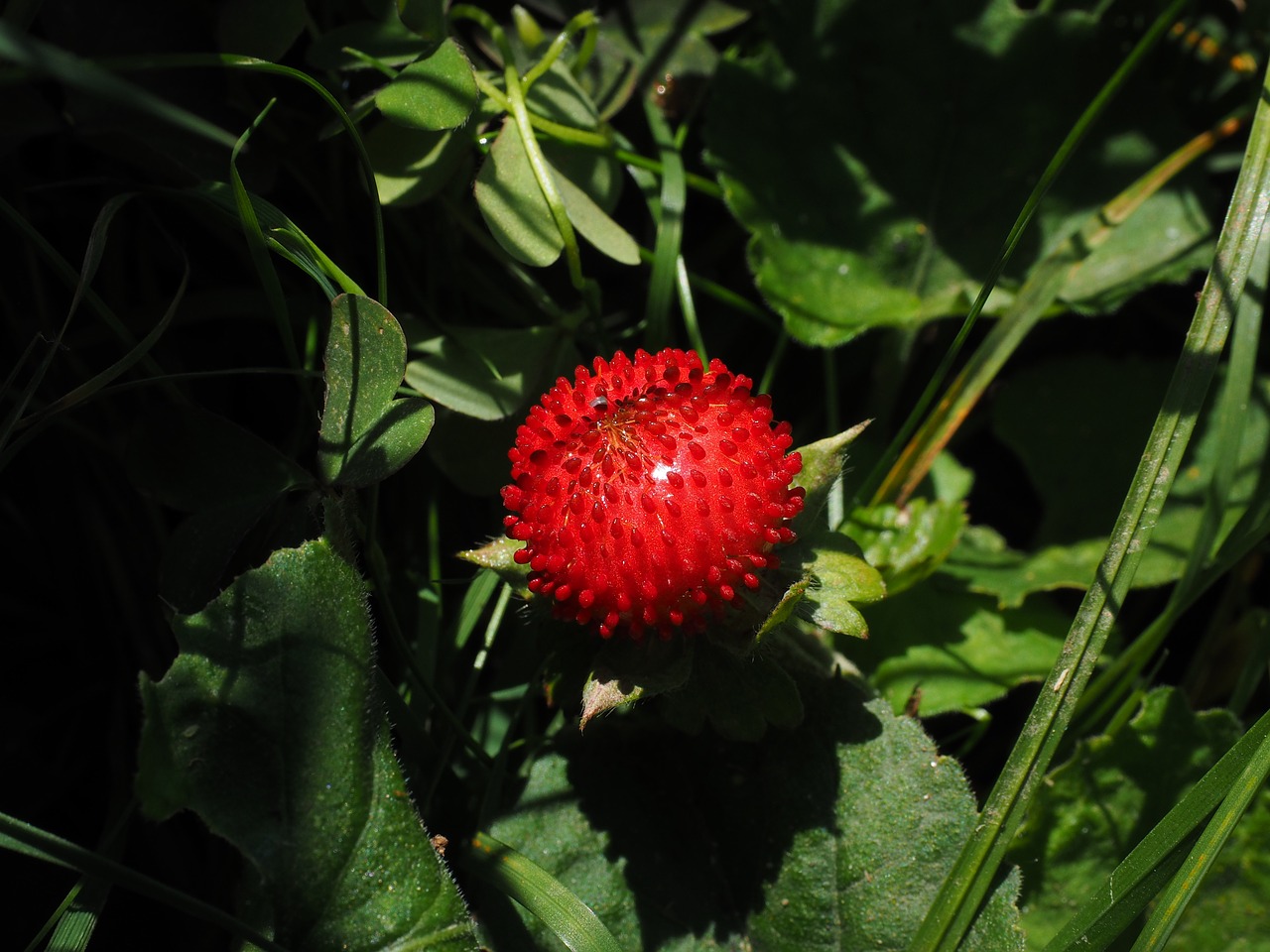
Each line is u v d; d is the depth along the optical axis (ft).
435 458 0.34
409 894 0.28
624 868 0.31
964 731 0.35
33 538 0.36
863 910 0.30
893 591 0.35
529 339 0.34
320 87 0.31
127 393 0.35
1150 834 0.28
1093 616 0.29
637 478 0.28
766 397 0.29
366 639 0.29
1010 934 0.29
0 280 0.34
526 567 0.29
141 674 0.28
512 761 0.33
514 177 0.32
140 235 0.35
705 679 0.29
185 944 0.32
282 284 0.36
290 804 0.28
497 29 0.34
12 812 0.33
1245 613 0.36
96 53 0.33
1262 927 0.32
